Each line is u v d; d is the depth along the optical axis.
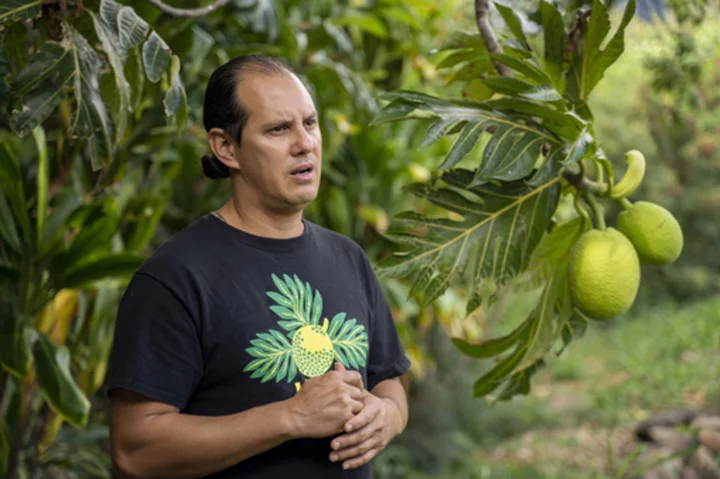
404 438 6.13
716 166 11.52
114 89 2.10
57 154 3.22
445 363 6.55
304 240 1.94
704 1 3.31
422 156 5.34
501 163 1.97
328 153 4.71
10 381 3.13
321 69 4.29
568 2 2.47
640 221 2.04
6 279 3.03
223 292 1.79
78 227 3.18
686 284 12.35
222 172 1.97
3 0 1.98
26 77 1.96
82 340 3.41
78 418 2.80
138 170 3.61
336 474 1.84
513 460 6.35
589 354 9.78
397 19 5.07
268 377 1.78
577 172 2.19
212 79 1.87
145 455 1.71
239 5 3.75
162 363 1.73
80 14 2.08
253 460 1.77
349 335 1.92
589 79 2.14
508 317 8.95
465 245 2.16
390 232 2.17
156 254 1.83
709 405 6.66
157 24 3.25
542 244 2.21
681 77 3.60
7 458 3.17
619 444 6.23
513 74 2.20
